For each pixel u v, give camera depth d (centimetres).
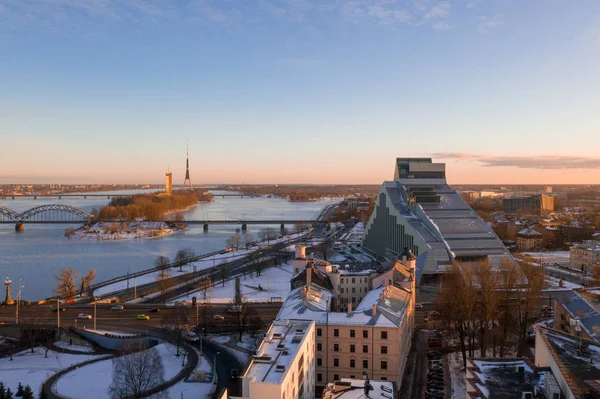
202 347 14775
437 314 18312
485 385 8081
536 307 18362
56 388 12094
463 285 16012
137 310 19088
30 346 15688
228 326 16688
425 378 12912
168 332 16075
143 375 11569
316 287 15800
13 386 12406
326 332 12531
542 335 9506
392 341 12231
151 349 13375
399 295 14988
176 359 13900
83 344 16050
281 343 9969
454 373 12938
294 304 13700
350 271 19362
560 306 15000
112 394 11531
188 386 11950
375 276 18375
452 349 14825
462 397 11488
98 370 13300
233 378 12356
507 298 15612
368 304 13812
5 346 15812
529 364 8938
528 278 19988
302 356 9856
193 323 17112
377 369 12306
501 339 13850
